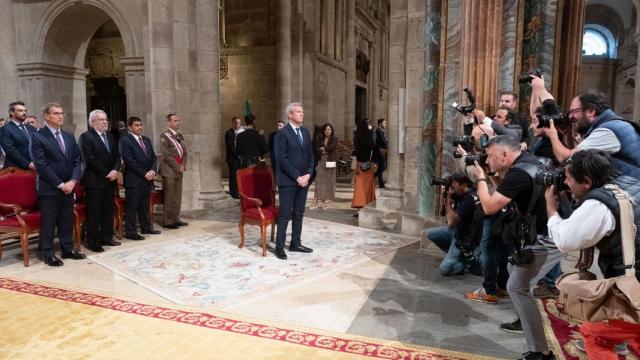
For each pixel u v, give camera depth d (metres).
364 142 7.94
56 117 5.02
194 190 8.21
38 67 10.73
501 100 4.45
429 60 5.83
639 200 2.12
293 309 3.84
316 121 16.31
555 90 5.40
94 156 5.52
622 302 1.95
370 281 4.56
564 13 5.62
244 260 5.29
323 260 5.30
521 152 2.83
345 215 8.18
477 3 5.20
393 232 6.80
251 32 14.31
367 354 3.04
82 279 4.58
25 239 4.94
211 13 8.08
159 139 7.70
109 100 16.05
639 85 9.04
